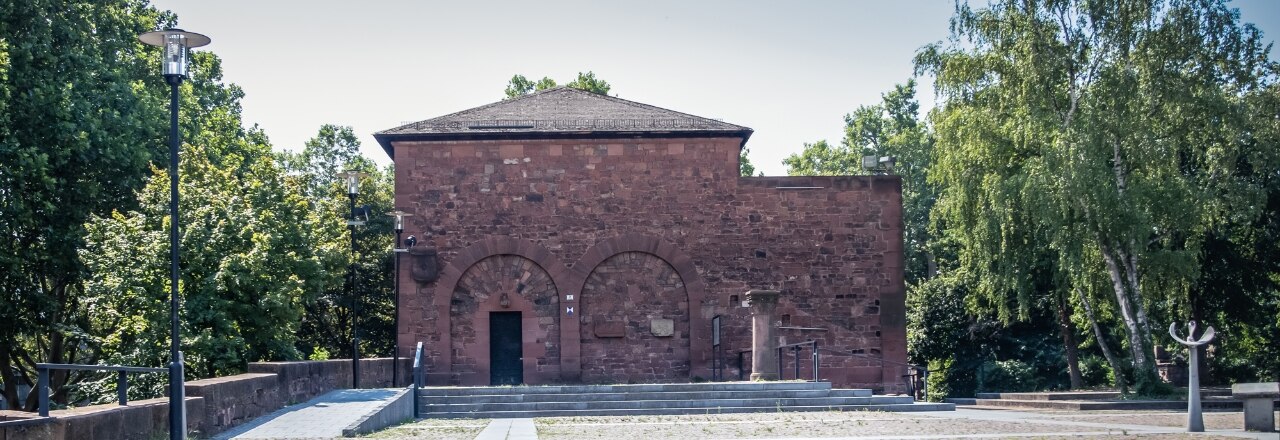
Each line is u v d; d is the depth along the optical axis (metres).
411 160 34.12
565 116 35.44
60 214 33.25
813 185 34.56
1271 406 18.92
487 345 33.78
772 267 34.22
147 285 28.47
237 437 17.00
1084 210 34.22
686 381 33.81
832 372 33.97
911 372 49.50
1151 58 33.72
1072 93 34.97
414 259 33.81
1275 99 35.97
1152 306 41.81
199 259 28.55
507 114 35.62
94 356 35.53
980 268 39.19
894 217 34.56
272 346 29.06
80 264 32.78
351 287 46.72
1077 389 42.75
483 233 34.03
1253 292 42.44
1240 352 46.62
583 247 34.09
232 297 28.98
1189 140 34.62
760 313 29.05
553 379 33.72
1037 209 34.09
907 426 20.84
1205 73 34.16
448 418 24.77
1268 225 40.56
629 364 33.84
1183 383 44.50
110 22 35.81
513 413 25.31
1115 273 34.88
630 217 34.19
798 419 22.86
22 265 32.06
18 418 12.82
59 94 31.66
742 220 34.31
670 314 34.09
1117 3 34.41
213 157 38.09
